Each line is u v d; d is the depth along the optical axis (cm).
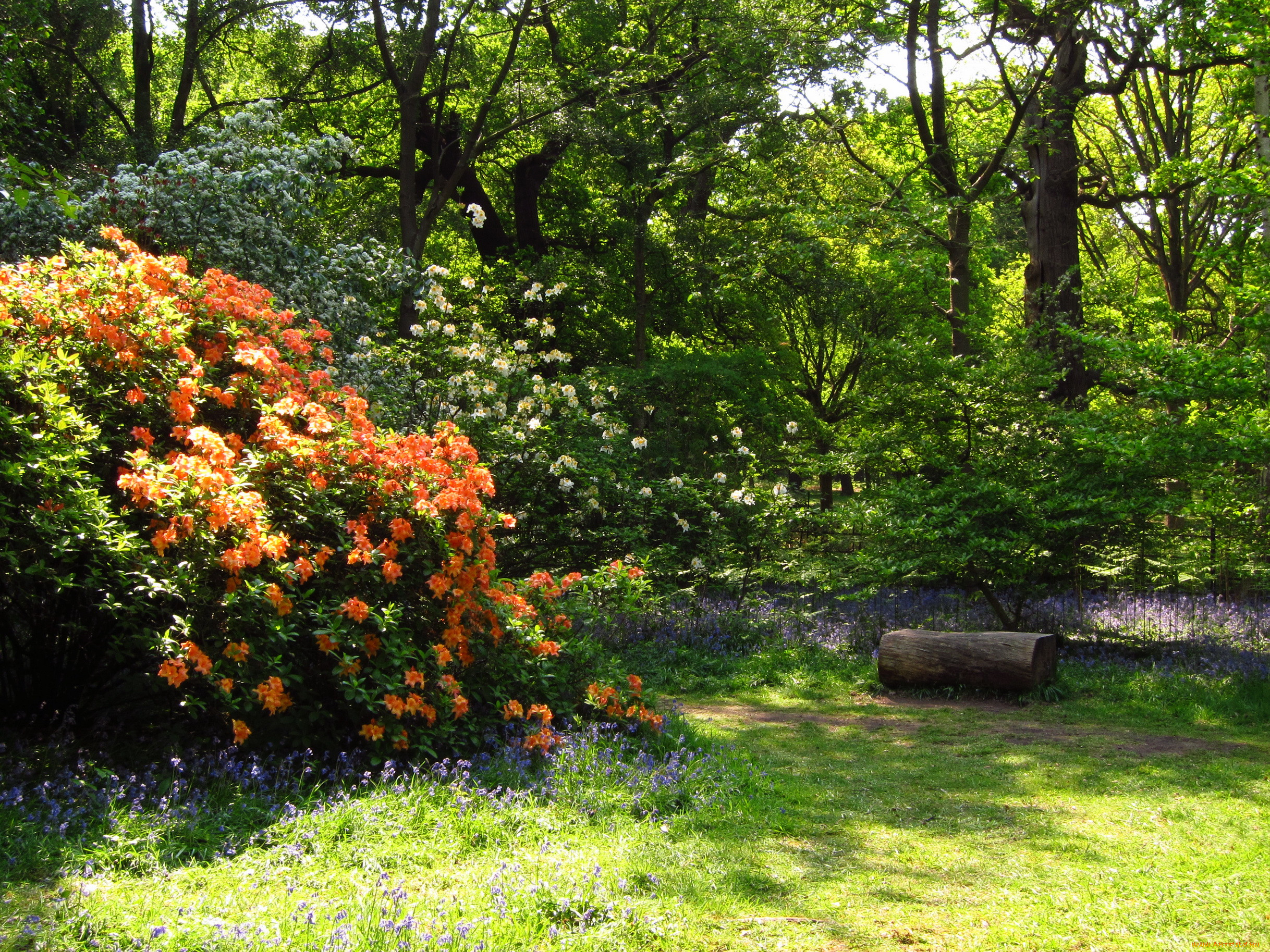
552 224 2234
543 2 1784
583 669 685
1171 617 1077
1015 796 568
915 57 1434
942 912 379
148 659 543
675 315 2105
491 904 347
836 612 1185
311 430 551
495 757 551
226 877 362
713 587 1251
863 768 641
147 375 547
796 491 1420
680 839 453
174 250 946
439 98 1850
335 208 1898
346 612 512
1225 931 358
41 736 514
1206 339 1683
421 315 1189
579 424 1206
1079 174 1833
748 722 801
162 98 2206
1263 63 1109
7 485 443
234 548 478
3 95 1331
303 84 1873
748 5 1545
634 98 1741
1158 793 567
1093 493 966
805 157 1733
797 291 2052
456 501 562
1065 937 353
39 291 539
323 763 519
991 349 1125
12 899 324
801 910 376
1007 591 1191
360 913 327
